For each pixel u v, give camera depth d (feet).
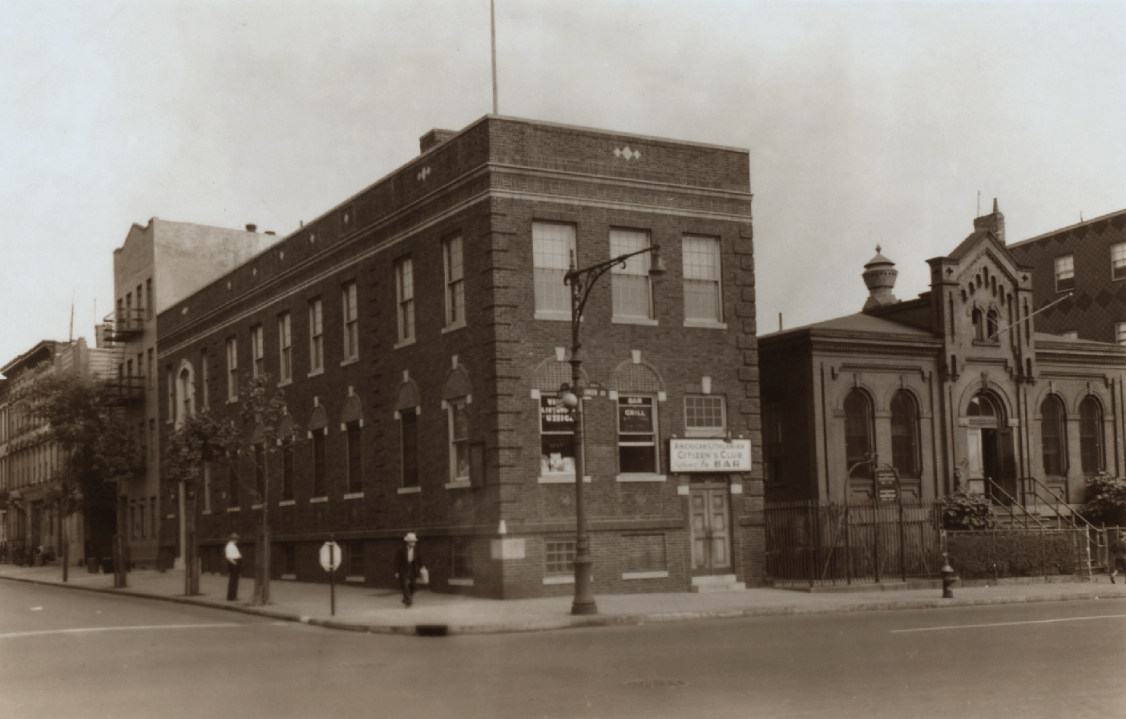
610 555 85.87
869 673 42.29
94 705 39.42
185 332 153.48
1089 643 51.11
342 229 109.40
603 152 89.45
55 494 166.81
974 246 111.24
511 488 82.64
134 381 173.78
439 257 92.07
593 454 86.22
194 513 103.55
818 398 100.32
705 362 92.32
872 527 96.43
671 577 88.07
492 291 83.92
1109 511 113.39
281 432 121.90
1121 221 156.35
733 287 94.58
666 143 92.53
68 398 166.50
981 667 43.42
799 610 74.28
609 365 87.86
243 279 133.49
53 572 171.63
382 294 101.81
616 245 90.07
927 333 108.17
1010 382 112.27
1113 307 156.56
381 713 35.94
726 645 53.21
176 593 105.81
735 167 95.61
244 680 45.14
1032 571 99.40
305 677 45.60
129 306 181.57
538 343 85.30
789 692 37.99
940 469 106.11
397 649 56.03
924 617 67.92
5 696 41.98
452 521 88.89
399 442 98.27
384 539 99.96
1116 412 119.75
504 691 40.01
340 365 109.50
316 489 115.14
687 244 93.56
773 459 104.06
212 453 102.94
